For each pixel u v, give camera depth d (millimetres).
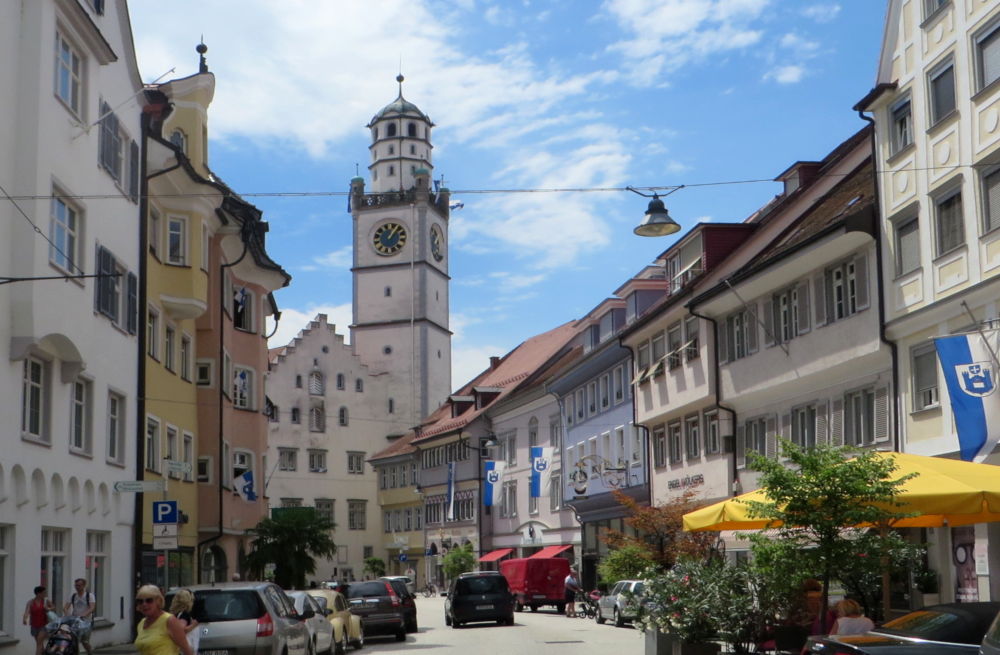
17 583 23078
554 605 57781
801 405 33938
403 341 110750
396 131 116500
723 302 37375
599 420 56750
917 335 27375
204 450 38781
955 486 16828
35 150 23250
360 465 98750
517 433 73625
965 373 22922
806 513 17688
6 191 22781
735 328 37594
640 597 21922
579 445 60531
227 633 17906
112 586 29562
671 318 43250
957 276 25625
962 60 25594
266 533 41844
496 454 77438
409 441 92875
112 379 29500
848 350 30203
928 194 26797
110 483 29266
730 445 38500
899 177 28094
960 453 23453
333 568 94750
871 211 29062
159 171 33156
